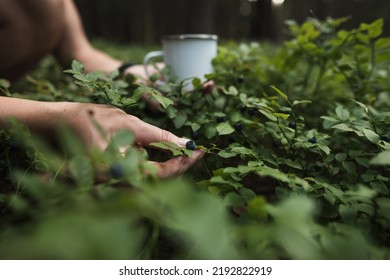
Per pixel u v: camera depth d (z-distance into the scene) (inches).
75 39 77.5
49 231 15.1
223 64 62.4
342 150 45.0
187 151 31.1
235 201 26.8
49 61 109.3
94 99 43.4
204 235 15.6
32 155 32.8
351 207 28.3
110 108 34.0
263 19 364.2
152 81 48.6
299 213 18.8
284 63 64.3
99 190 20.7
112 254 15.0
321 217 30.2
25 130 30.5
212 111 47.5
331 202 29.2
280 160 36.9
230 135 43.6
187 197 16.6
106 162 21.6
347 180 35.7
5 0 59.0
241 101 45.1
